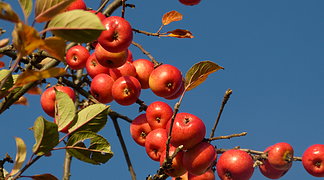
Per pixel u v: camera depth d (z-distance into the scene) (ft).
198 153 2.53
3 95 2.14
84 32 1.98
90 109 2.29
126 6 2.76
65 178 2.81
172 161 2.55
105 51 2.67
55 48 1.99
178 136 2.51
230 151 2.67
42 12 1.99
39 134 2.16
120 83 2.78
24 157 2.18
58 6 2.00
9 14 1.90
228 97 2.56
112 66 2.70
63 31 1.98
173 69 2.79
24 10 1.99
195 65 2.45
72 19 1.98
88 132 2.26
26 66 2.61
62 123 2.26
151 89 2.80
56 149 2.24
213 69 2.46
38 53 2.55
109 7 2.76
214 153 2.55
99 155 2.28
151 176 2.48
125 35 2.54
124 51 2.68
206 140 2.56
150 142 2.63
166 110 2.71
